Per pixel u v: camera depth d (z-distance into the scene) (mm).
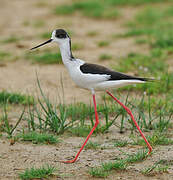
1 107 12016
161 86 13492
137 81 8312
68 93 13398
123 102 12125
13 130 9727
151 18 22703
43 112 11656
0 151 8695
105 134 9992
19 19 24203
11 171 7695
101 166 7895
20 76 15227
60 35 8719
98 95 13164
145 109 11641
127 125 10570
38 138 9320
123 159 8195
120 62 16047
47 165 7871
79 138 9719
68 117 11211
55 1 27984
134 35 20391
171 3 25828
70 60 8711
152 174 7496
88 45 19094
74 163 8086
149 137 9391
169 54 17094
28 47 18938
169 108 11602
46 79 14875
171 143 9242
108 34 20906
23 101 12367
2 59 17312
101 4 26047
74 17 24188
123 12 24766
